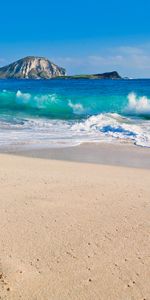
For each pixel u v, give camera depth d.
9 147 12.48
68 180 7.67
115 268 4.32
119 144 13.42
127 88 37.25
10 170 8.38
